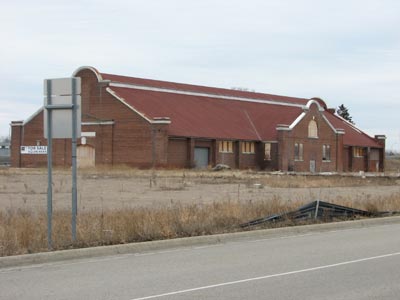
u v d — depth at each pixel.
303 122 76.62
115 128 64.88
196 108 74.12
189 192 32.03
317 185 40.44
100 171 55.97
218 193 31.55
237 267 11.99
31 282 10.55
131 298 9.25
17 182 39.00
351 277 10.84
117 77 68.94
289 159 74.19
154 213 17.25
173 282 10.48
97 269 11.86
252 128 76.94
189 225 16.53
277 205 20.66
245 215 18.78
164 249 14.59
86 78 67.06
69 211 18.72
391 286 10.06
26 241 13.46
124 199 26.78
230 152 71.31
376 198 25.92
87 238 14.30
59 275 11.22
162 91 73.50
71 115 13.76
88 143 66.50
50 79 13.90
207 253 13.95
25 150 70.38
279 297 9.27
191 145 65.50
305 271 11.48
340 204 23.06
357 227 19.78
